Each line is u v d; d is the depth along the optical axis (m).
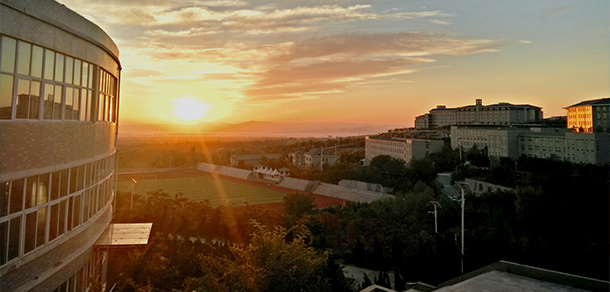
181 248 36.25
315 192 115.62
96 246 23.56
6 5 13.23
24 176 14.56
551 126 136.50
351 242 47.31
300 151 178.88
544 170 83.56
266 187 131.38
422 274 27.48
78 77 18.70
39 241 15.86
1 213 13.65
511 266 19.62
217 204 95.94
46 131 15.89
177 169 192.75
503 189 72.88
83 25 18.64
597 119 108.94
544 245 39.03
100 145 22.16
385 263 38.66
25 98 14.63
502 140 103.19
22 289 14.81
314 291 18.88
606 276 24.94
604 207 51.50
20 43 14.25
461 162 101.19
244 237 53.69
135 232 26.62
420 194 65.31
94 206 21.78
